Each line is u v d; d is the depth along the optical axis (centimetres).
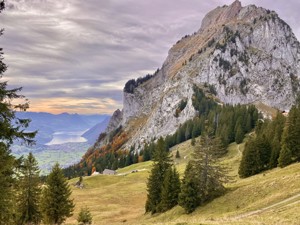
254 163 7944
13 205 2230
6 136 1731
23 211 4584
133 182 12075
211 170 5472
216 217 4162
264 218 3219
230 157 11588
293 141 7262
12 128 1744
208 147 5547
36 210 4722
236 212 4112
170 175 6266
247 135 13400
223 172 5556
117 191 10562
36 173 4756
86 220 5462
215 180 5444
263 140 8144
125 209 8025
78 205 8619
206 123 17288
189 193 5284
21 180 4562
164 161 6806
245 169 7969
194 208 5297
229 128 13650
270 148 8112
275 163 7788
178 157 15162
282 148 7288
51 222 5053
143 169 14938
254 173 7912
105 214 7394
